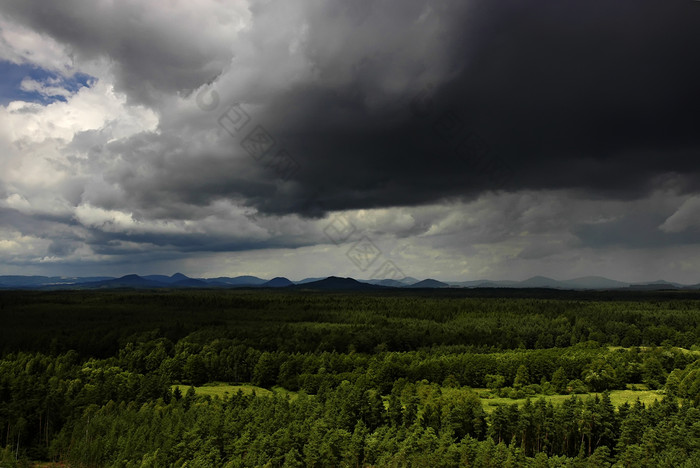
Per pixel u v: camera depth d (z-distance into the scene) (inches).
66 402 4591.5
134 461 3508.9
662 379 5856.3
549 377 6028.5
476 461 3380.9
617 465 3420.3
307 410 4402.1
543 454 3400.6
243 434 3767.2
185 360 6835.6
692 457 3250.5
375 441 3663.9
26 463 3769.7
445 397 4569.4
